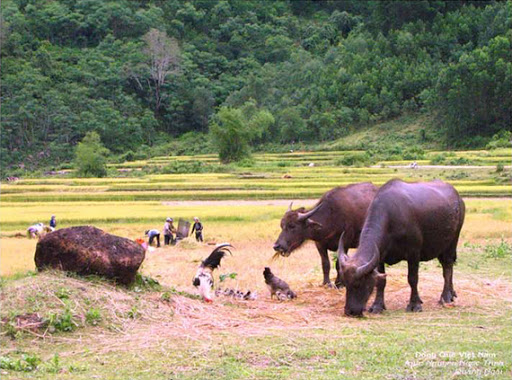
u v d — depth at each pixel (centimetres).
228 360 713
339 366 696
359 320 933
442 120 8075
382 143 7975
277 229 2541
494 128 7544
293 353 742
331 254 1725
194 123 10844
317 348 766
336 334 840
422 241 1033
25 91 9525
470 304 1062
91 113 9581
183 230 2341
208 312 948
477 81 7419
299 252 1822
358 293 945
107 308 862
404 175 5044
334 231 1207
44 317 807
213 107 10856
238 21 13262
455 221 1077
